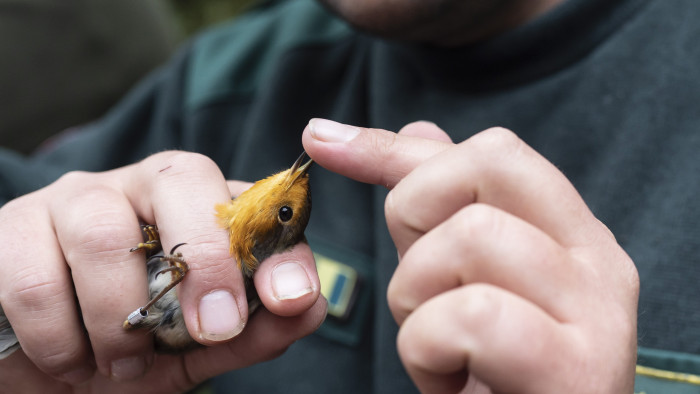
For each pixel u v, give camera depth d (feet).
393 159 0.94
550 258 0.80
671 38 1.27
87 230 0.97
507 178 0.84
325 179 1.56
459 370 0.81
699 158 1.18
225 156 1.74
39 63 2.34
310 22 1.73
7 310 0.98
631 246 1.19
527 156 0.85
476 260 0.81
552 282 0.80
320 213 1.52
